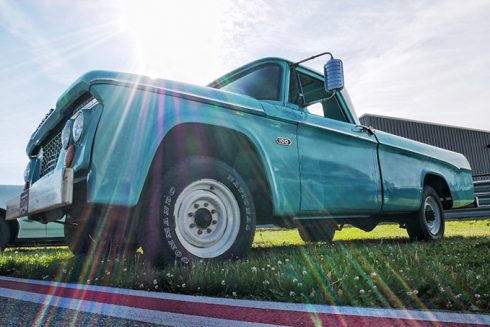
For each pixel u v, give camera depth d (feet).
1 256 12.26
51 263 9.42
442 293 4.91
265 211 9.89
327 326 4.02
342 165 10.89
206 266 6.97
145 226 7.63
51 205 7.66
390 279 5.61
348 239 16.58
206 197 8.39
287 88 10.57
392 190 12.54
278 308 4.73
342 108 12.39
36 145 10.46
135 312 4.80
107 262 9.03
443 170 15.83
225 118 8.57
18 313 5.00
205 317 4.46
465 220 32.91
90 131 7.44
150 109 7.73
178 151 8.58
